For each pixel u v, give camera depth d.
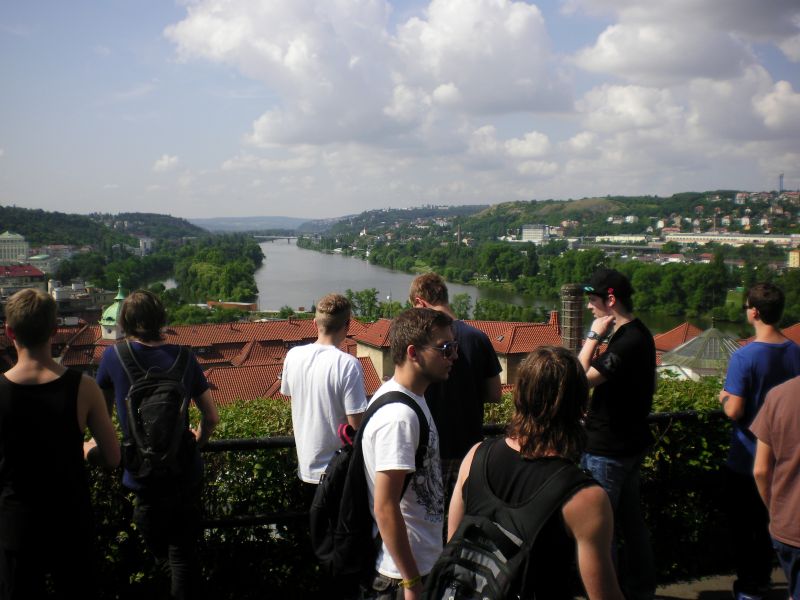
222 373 31.83
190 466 3.94
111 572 4.45
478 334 4.42
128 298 4.07
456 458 4.34
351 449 3.73
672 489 5.50
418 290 4.59
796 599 3.64
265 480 4.66
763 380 4.53
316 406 4.31
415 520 3.44
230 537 4.65
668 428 5.41
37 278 150.38
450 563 2.71
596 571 2.50
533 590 2.56
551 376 2.71
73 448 3.59
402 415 3.33
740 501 4.72
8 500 3.48
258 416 5.54
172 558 4.00
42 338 3.57
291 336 52.47
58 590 3.76
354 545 3.55
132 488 3.85
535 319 101.19
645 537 4.70
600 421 4.55
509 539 2.61
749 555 4.75
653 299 117.44
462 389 4.32
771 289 4.58
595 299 4.66
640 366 4.46
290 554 4.70
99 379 4.09
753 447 4.61
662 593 5.26
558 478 2.60
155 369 3.95
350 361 4.34
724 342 19.47
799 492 3.60
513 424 2.79
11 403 3.47
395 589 3.49
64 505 3.55
